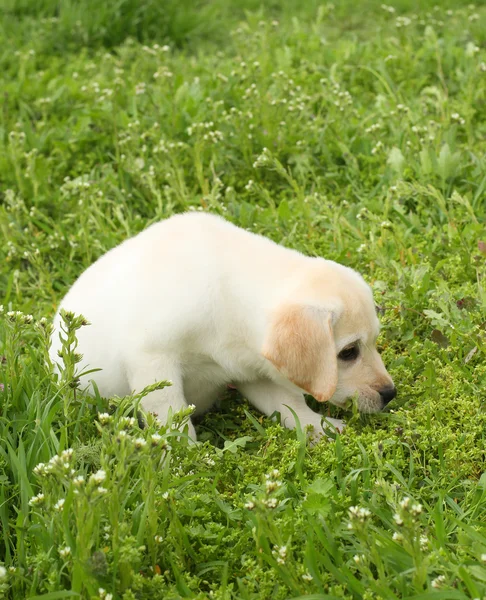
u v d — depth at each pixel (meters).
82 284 1.94
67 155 2.45
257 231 2.21
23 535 1.71
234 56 3.16
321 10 3.19
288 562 1.65
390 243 2.15
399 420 1.86
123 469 1.65
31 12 3.42
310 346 1.80
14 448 1.81
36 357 1.92
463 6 3.41
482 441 1.82
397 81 2.68
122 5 3.32
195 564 1.70
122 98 2.58
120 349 1.89
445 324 1.96
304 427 1.90
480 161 2.31
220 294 1.87
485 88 2.55
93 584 1.63
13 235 2.25
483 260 2.06
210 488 1.76
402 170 2.30
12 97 2.69
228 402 1.98
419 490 1.77
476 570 1.64
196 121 2.46
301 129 2.44
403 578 1.64
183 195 2.29
